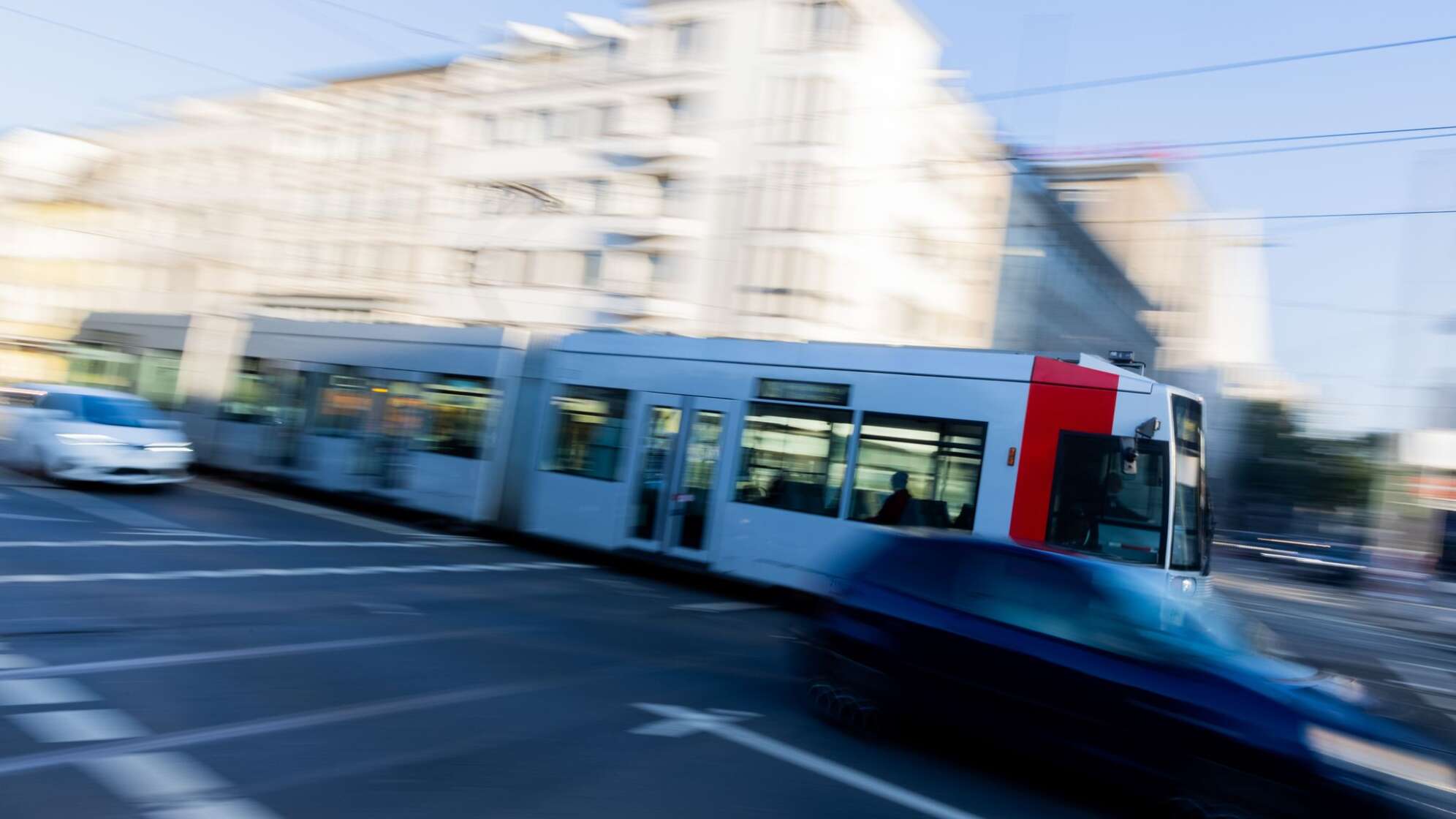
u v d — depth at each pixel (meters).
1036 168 35.91
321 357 19.62
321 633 8.27
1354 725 5.04
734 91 35.03
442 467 16.52
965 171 36.38
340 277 44.09
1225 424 54.75
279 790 4.80
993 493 10.73
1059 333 40.59
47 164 41.91
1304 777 4.86
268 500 18.48
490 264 40.47
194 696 6.20
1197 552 10.17
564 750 5.76
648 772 5.51
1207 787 5.12
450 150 42.06
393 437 17.61
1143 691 5.43
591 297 37.25
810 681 7.00
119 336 25.20
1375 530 34.09
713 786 5.38
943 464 11.16
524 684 7.18
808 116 31.27
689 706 6.97
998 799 5.69
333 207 44.28
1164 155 20.92
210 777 4.88
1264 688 5.23
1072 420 10.45
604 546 14.22
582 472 14.84
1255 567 37.47
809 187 33.06
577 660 8.16
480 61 41.56
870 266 32.97
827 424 12.22
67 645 7.13
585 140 38.59
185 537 12.84
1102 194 40.28
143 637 7.56
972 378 11.16
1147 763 5.34
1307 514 52.84
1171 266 49.47
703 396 13.52
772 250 33.41
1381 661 14.62
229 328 22.19
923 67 35.41
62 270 45.59
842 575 7.17
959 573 6.54
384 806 4.69
